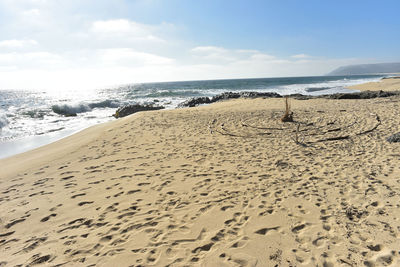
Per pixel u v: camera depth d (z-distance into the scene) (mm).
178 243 2912
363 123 8859
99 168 5820
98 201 4129
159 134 9211
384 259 2443
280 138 7758
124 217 3578
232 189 4312
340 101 16812
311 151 6234
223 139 8055
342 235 2873
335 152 6012
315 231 2986
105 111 21172
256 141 7578
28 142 10117
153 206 3861
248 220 3316
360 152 5832
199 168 5473
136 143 8102
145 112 15250
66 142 9156
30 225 3512
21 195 4547
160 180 4895
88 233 3223
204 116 13023
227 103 19609
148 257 2693
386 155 5434
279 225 3158
